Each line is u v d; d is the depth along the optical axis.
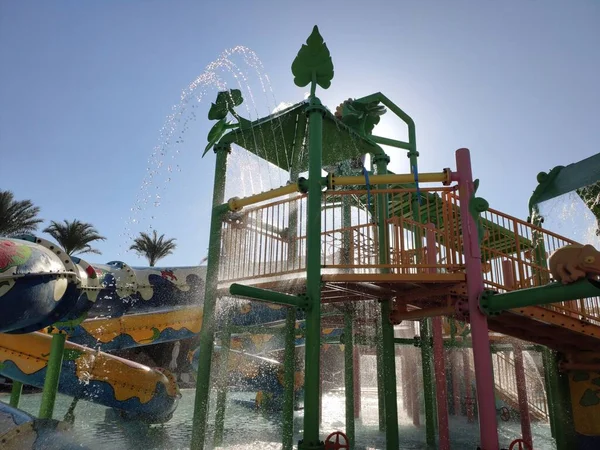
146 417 9.36
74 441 5.18
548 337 6.82
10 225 25.41
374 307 8.46
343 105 7.68
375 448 7.84
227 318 8.37
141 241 30.78
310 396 5.09
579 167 7.18
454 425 10.73
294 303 5.32
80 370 8.91
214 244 6.69
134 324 11.35
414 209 7.88
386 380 6.73
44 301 5.30
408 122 8.34
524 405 8.80
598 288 3.88
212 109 7.22
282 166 8.19
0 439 4.59
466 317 5.46
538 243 7.50
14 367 8.75
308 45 6.41
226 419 11.52
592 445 6.64
